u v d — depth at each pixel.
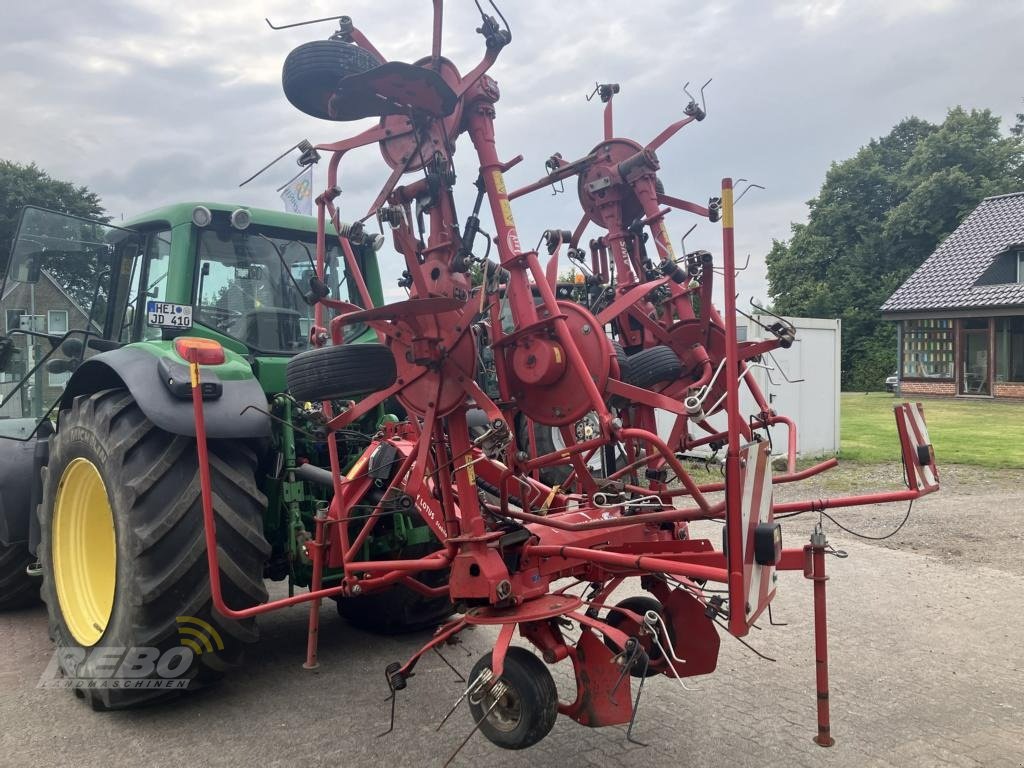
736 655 3.94
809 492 8.28
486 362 3.84
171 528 3.22
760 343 3.90
